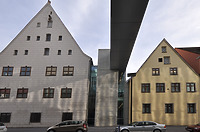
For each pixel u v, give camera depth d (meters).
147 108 29.52
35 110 27.73
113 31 14.24
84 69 29.23
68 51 30.20
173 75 30.42
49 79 29.03
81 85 28.55
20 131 21.33
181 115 28.58
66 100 28.03
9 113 27.75
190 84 29.81
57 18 31.80
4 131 18.22
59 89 28.55
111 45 17.91
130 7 10.66
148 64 31.38
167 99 29.44
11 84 29.02
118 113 31.78
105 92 28.44
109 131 20.55
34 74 29.31
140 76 30.89
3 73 29.58
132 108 29.59
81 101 27.86
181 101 29.14
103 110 27.66
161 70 30.88
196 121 28.08
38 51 30.34
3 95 28.59
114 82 28.84
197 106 28.67
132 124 18.75
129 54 21.06
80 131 18.02
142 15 11.64
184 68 30.61
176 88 29.91
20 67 29.73
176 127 25.12
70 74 29.14
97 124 27.09
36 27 31.50
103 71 29.44
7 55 30.36
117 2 10.15
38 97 28.28
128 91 32.62
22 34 31.25
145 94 30.00
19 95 28.52
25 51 30.53
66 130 18.12
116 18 12.03
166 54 31.61
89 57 29.81
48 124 27.06
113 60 23.84
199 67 31.94
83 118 27.12
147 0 9.94
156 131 17.92
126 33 14.67
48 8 32.47
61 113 27.52
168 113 28.84
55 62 29.73
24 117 27.47
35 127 26.73
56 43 30.58
